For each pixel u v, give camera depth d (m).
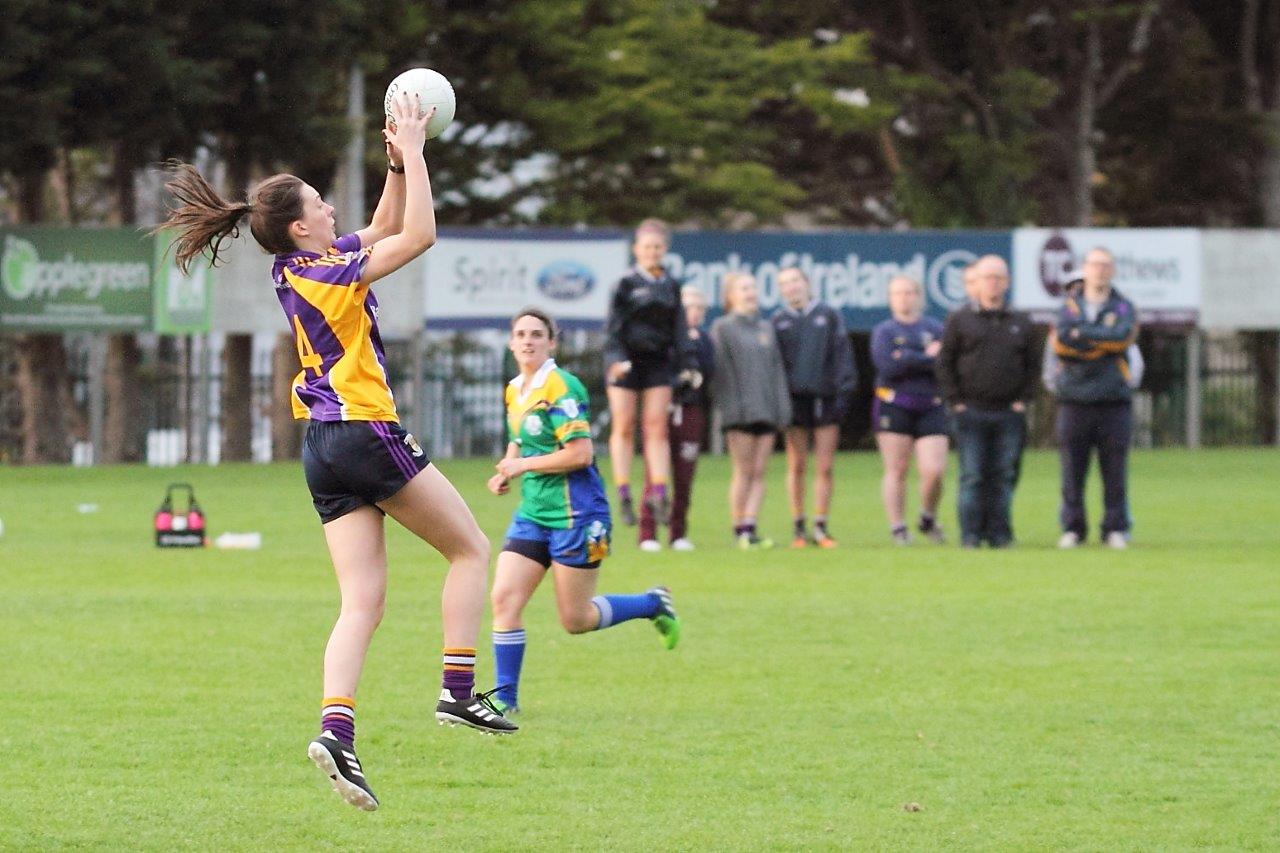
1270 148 134.50
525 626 37.69
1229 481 81.81
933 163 133.25
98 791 23.09
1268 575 46.38
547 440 28.58
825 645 35.09
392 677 31.23
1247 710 28.64
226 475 85.50
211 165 109.38
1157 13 131.50
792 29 134.38
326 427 21.05
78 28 88.25
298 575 45.91
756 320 53.47
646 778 24.08
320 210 21.45
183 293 93.50
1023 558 50.41
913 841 20.98
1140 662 33.12
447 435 110.00
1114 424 52.94
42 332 93.06
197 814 22.03
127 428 100.62
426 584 44.41
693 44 122.06
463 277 95.75
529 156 115.38
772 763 24.94
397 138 21.53
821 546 54.03
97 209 130.12
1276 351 118.38
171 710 28.22
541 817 22.03
